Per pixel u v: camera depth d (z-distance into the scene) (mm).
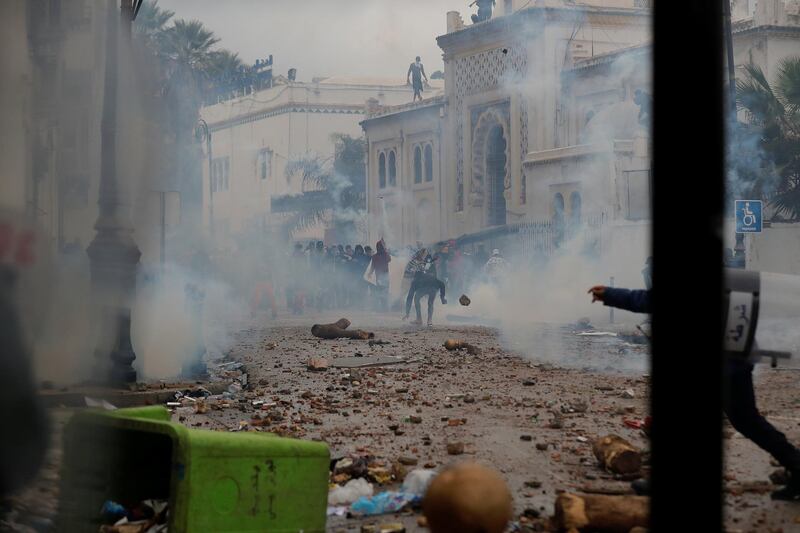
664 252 3979
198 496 5438
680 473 3959
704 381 3943
